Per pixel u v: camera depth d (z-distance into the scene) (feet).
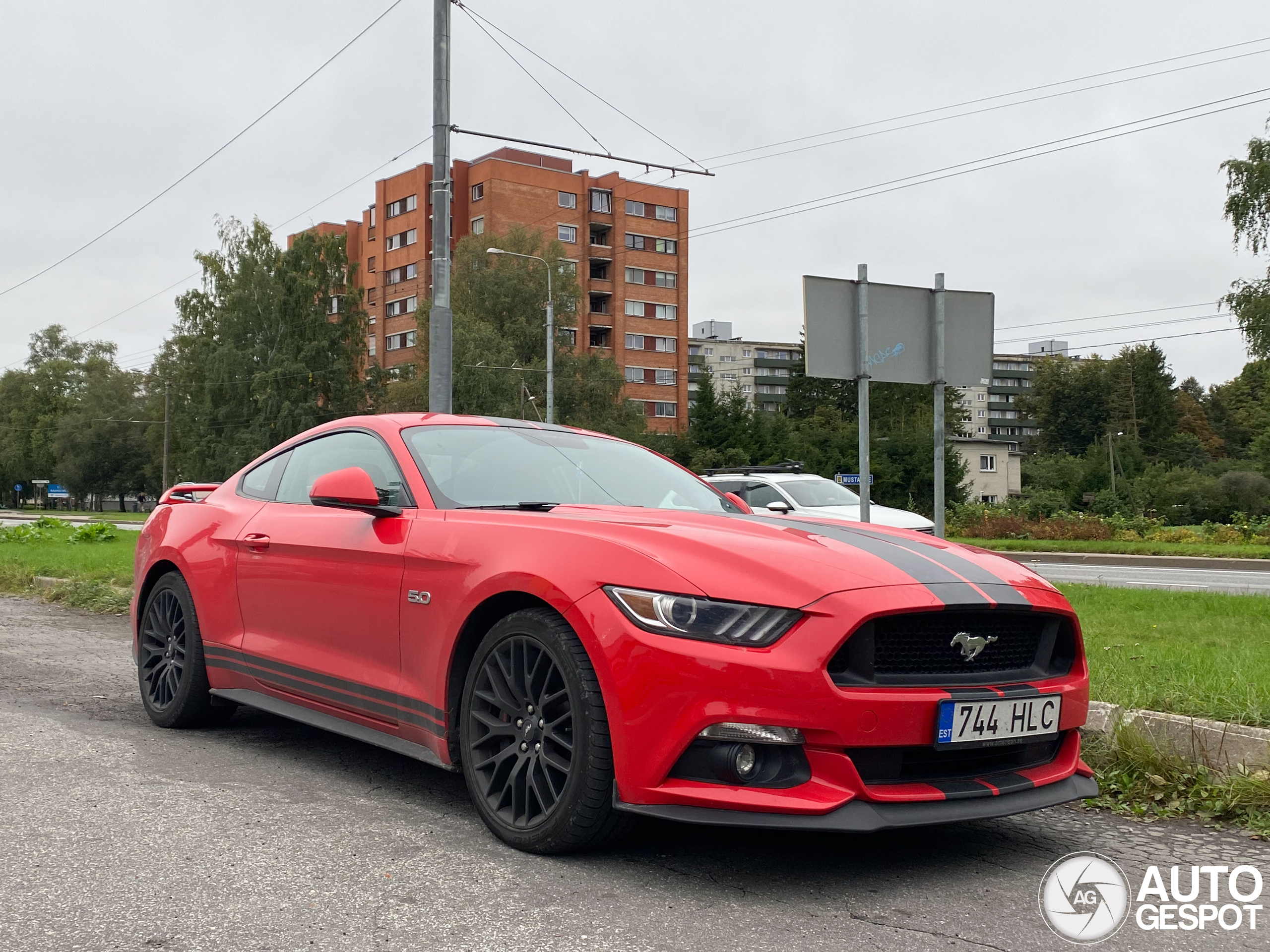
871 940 8.13
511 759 10.39
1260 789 11.92
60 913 8.36
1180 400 374.84
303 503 14.29
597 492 13.23
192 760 13.62
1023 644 10.25
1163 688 15.58
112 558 46.26
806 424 236.02
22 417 318.65
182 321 208.44
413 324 242.37
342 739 15.12
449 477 12.66
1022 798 9.77
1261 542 81.20
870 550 10.22
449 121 40.04
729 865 9.84
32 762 13.32
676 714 8.97
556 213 243.40
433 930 8.12
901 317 27.99
